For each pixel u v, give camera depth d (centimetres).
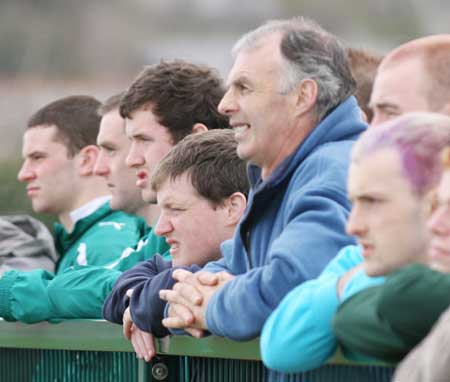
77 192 1767
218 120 1470
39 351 1378
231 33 6500
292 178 1121
